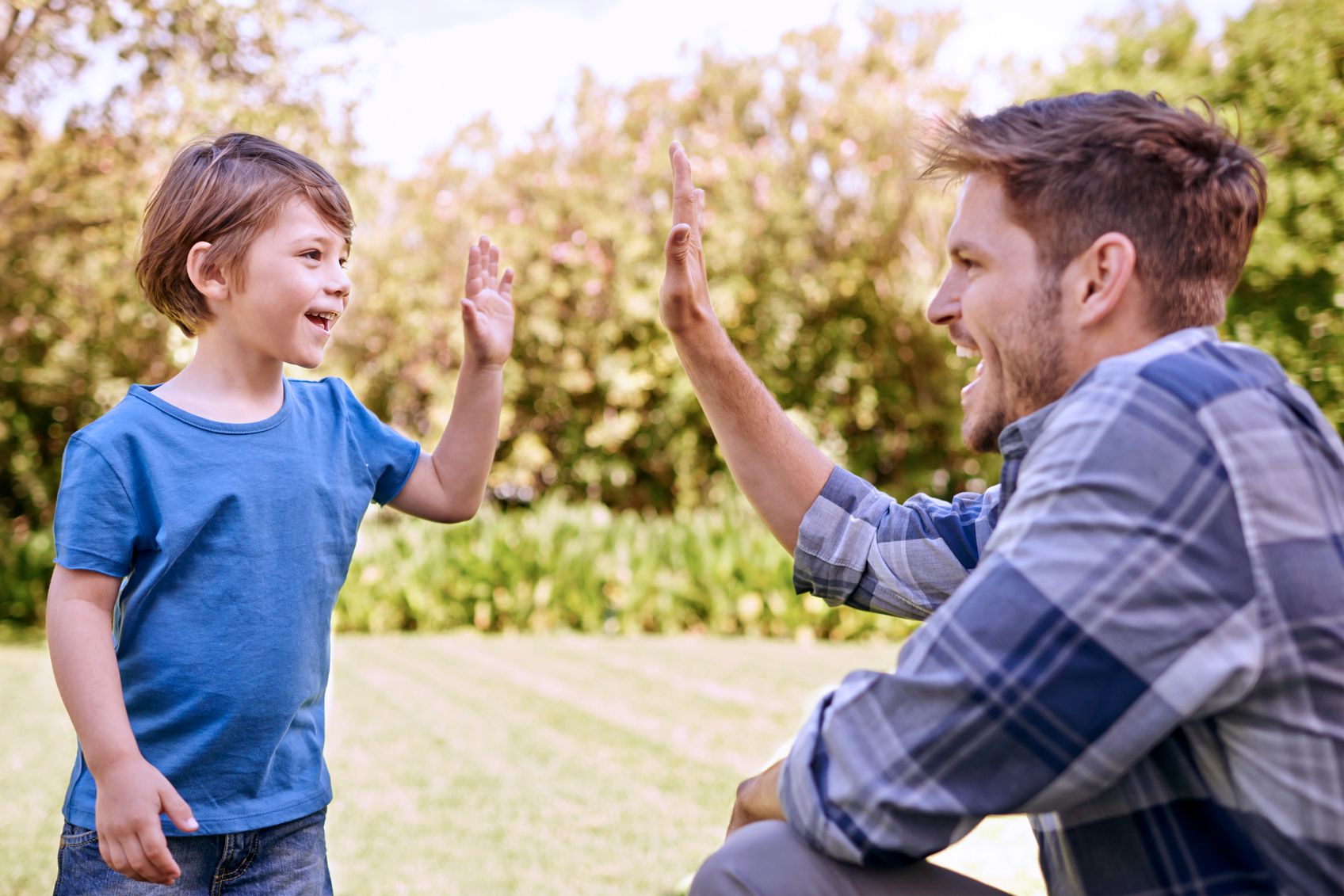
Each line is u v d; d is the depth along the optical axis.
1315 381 6.61
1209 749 1.03
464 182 11.99
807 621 8.08
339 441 1.75
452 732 4.86
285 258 1.65
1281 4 6.88
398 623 8.20
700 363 1.60
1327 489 1.02
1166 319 1.14
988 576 1.04
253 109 7.48
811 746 1.12
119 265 7.97
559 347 11.30
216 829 1.50
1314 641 0.97
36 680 5.87
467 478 1.86
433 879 3.01
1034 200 1.16
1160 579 0.97
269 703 1.55
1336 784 0.96
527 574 8.30
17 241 7.93
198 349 1.70
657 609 8.28
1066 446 1.04
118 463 1.50
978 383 1.28
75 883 1.47
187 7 7.32
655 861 3.18
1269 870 1.01
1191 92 7.00
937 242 10.96
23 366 9.21
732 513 8.95
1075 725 0.99
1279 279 6.65
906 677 1.05
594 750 4.56
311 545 1.63
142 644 1.51
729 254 10.86
